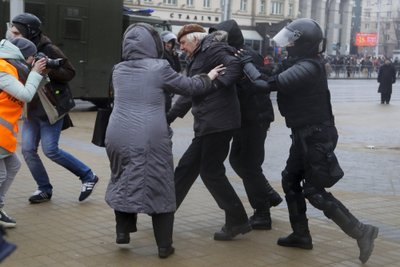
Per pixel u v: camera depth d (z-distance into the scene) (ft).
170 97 21.70
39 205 20.13
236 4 236.63
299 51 15.37
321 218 19.75
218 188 16.53
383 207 21.75
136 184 14.38
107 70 53.72
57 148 20.11
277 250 16.24
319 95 15.16
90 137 37.24
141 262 14.87
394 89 123.34
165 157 14.73
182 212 19.95
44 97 19.12
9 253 7.40
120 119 14.62
